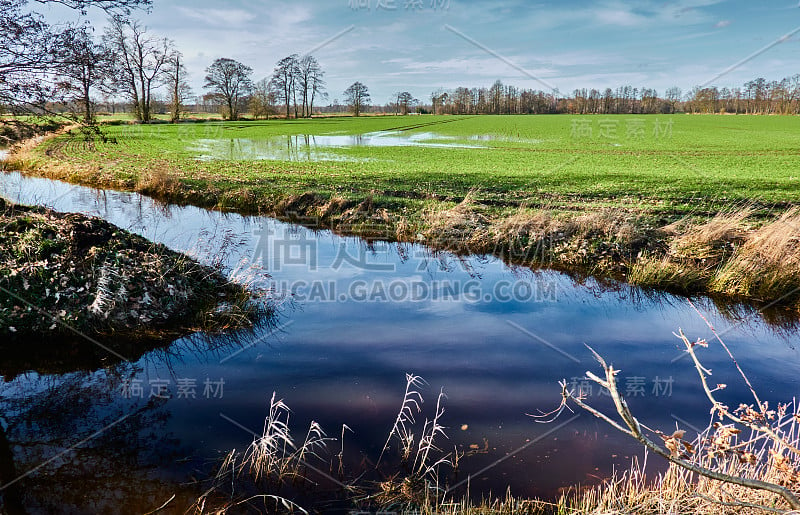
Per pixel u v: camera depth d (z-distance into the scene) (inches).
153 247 381.7
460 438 207.3
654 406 230.2
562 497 167.3
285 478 185.8
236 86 3021.7
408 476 185.2
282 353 288.5
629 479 173.2
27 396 245.3
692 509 153.4
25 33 374.0
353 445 204.1
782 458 133.6
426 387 248.8
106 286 319.3
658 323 332.8
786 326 325.7
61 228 361.1
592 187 772.6
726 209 579.2
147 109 2554.1
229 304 346.0
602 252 442.3
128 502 173.9
